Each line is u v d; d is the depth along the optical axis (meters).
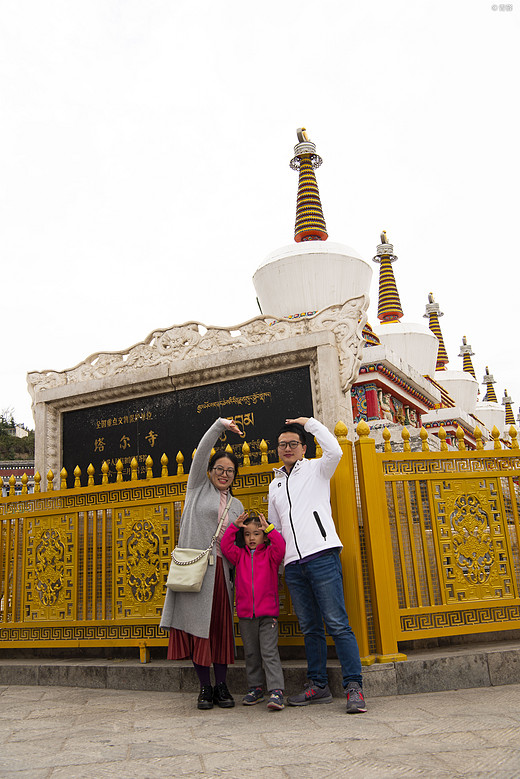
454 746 3.76
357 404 14.03
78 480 7.36
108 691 6.18
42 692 6.24
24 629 7.26
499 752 3.59
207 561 5.43
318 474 5.48
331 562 5.21
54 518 7.38
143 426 10.45
